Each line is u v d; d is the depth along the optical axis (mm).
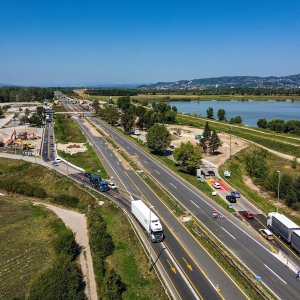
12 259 57281
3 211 80125
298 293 45562
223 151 140875
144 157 127375
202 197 84062
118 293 44281
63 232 67000
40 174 107062
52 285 40750
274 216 64875
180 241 59906
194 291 45281
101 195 85188
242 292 45188
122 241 60594
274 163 130375
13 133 161875
